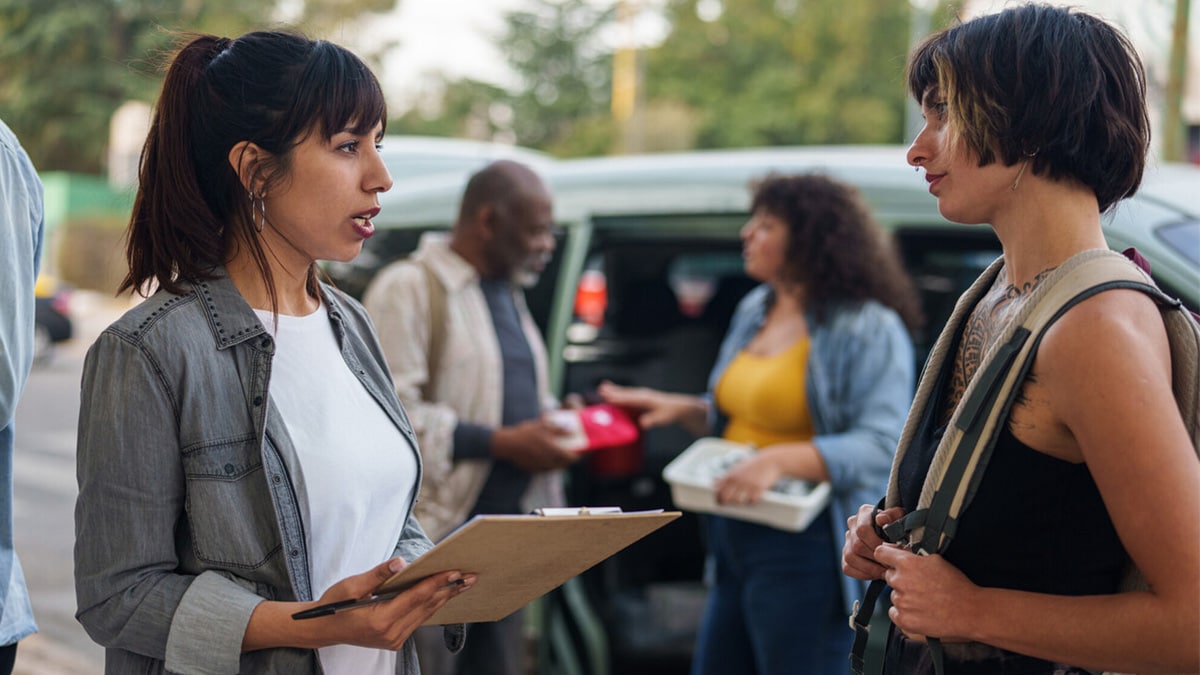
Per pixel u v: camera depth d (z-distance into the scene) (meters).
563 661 3.49
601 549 1.65
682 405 3.63
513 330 3.35
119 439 1.59
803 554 3.04
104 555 1.60
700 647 3.33
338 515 1.73
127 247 1.76
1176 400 1.42
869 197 3.42
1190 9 6.53
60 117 26.19
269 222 1.74
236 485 1.66
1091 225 1.51
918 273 3.65
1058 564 1.47
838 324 3.10
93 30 25.62
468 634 3.26
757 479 2.97
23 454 9.08
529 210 3.24
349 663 1.76
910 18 39.97
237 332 1.68
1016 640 1.44
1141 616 1.34
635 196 3.70
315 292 1.87
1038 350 1.44
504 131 58.53
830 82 40.56
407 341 3.17
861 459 2.98
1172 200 2.96
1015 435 1.47
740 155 3.74
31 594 5.42
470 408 3.21
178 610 1.59
